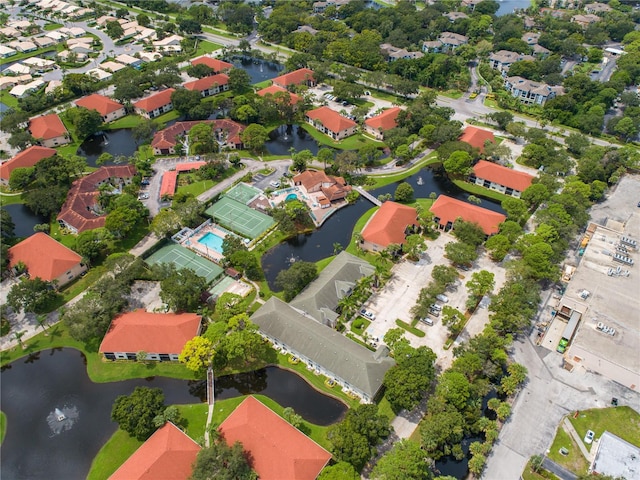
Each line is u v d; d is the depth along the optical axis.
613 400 121.31
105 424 116.50
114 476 98.62
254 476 98.38
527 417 117.06
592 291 145.25
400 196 195.38
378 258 167.12
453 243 163.75
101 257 165.88
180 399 122.19
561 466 106.56
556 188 196.50
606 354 126.00
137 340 129.62
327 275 150.50
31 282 140.88
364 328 140.38
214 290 153.38
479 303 149.75
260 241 174.62
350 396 121.94
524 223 185.00
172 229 174.12
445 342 136.25
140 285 155.62
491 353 125.81
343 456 102.06
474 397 116.00
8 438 113.94
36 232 178.38
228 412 118.75
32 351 134.75
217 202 194.00
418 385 112.94
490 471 105.44
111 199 184.62
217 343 126.19
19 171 196.50
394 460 97.00
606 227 179.50
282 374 129.00
